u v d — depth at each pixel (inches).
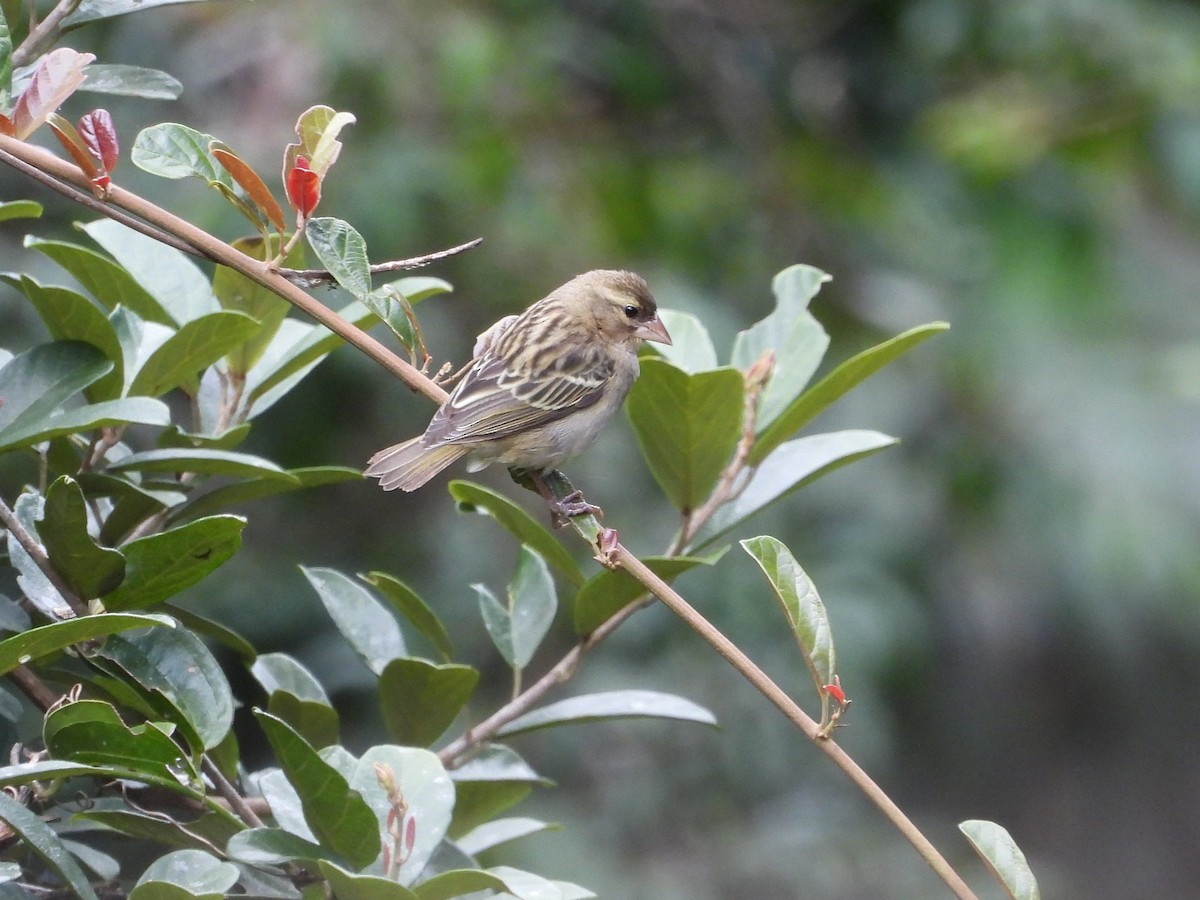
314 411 506.6
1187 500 591.8
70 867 148.6
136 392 194.1
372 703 502.9
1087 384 594.2
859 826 549.3
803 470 226.5
